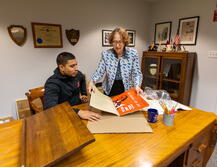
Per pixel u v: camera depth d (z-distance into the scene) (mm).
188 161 897
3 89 2154
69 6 2430
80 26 2600
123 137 803
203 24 2486
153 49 3088
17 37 2102
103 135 816
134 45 3303
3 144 725
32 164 501
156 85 2994
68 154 554
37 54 2309
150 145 743
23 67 2238
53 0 2283
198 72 2664
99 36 2832
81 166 605
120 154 676
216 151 1091
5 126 905
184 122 979
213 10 2340
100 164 616
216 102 2510
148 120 979
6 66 2117
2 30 2012
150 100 1336
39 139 621
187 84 2643
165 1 3008
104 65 1608
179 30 2826
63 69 1300
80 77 1569
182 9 2742
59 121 752
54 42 2408
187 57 2459
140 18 3244
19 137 786
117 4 2887
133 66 1625
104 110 988
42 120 772
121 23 3018
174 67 2715
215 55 2408
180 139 796
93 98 1084
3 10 1973
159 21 3197
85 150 700
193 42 2646
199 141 942
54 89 1259
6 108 2227
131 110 1038
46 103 1169
